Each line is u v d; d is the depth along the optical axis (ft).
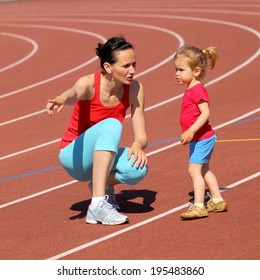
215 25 135.23
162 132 65.67
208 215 42.73
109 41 42.57
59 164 57.26
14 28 159.94
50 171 55.31
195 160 42.47
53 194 49.21
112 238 39.93
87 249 38.50
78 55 114.42
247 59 98.73
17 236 41.27
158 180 50.62
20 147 64.49
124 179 43.34
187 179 50.29
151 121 70.69
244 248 37.35
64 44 128.36
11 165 58.54
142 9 174.09
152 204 45.55
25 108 80.79
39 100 84.48
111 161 42.39
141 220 42.63
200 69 42.73
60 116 75.51
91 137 42.75
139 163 42.80
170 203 45.47
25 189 51.03
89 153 43.11
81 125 44.04
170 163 54.85
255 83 84.43
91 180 45.03
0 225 43.50
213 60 43.75
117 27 145.38
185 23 142.00
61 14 180.75
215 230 40.19
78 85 42.39
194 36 124.16
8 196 49.65
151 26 142.00
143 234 40.24
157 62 102.17
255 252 36.78
